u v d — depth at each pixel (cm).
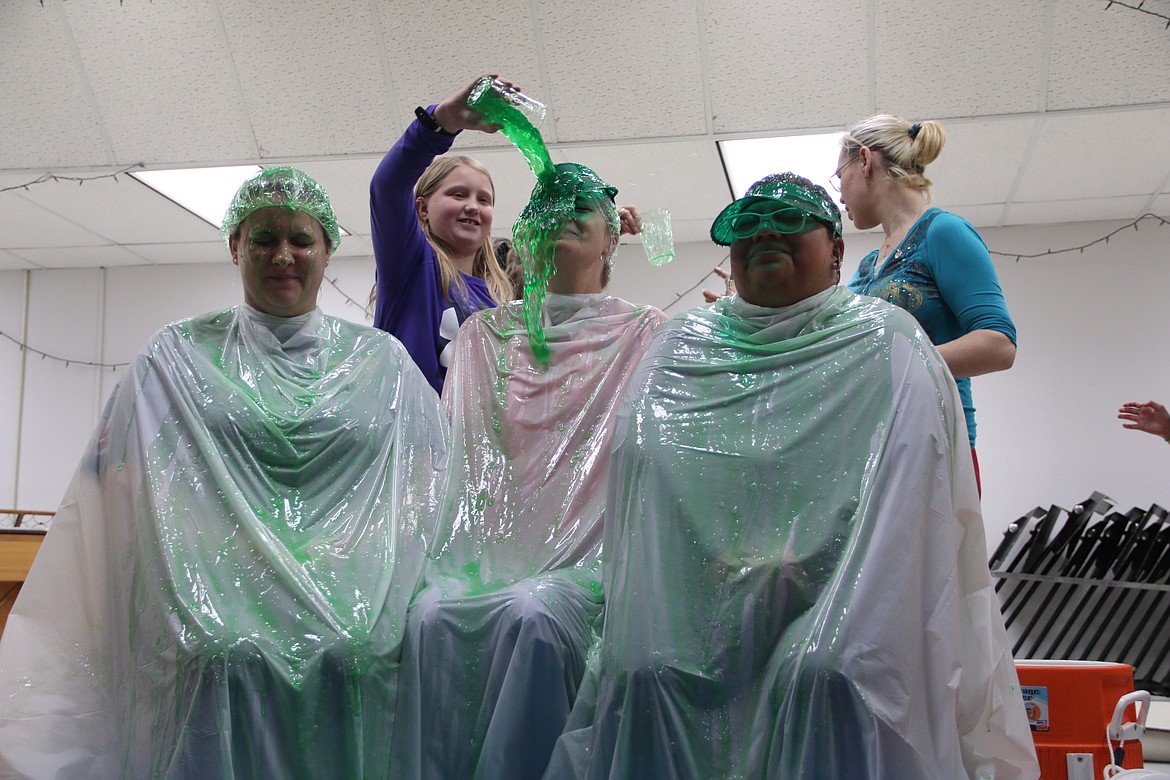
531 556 161
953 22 405
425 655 148
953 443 143
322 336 181
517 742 140
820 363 149
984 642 134
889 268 203
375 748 143
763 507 140
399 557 159
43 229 578
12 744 147
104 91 461
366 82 447
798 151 474
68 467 616
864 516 135
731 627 134
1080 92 427
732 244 159
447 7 421
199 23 435
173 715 140
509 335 183
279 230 175
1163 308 522
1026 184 498
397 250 221
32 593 157
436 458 174
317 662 143
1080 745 179
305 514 161
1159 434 300
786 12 409
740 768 128
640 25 419
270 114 462
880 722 123
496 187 511
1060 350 529
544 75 439
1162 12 391
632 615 136
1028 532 514
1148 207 521
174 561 150
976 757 132
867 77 426
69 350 629
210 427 164
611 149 473
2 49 448
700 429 147
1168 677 466
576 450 169
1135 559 484
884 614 128
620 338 179
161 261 630
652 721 131
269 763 139
